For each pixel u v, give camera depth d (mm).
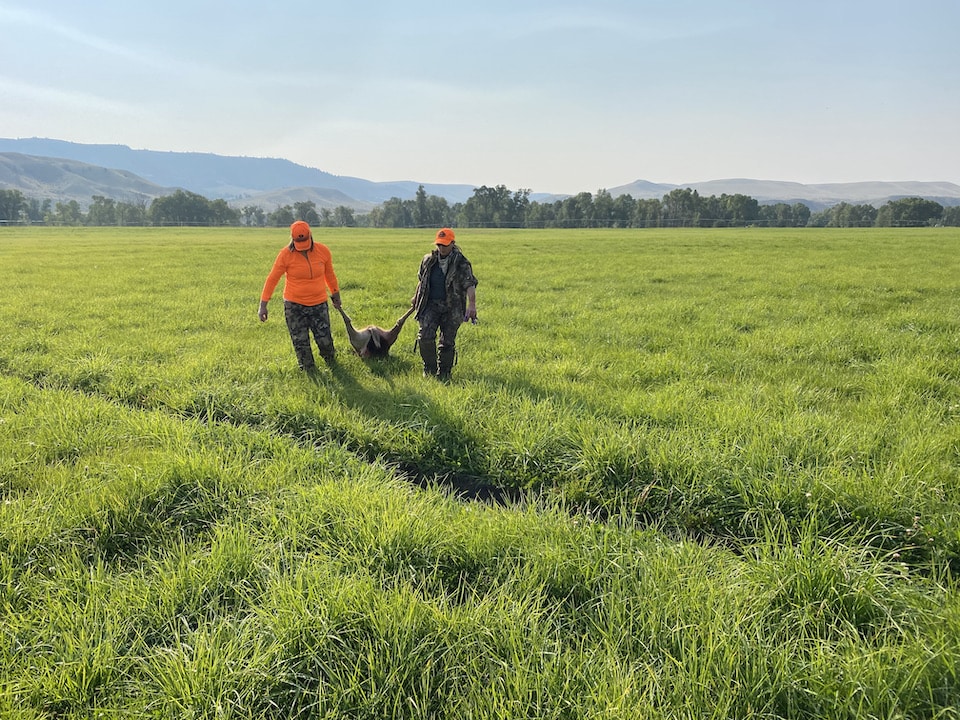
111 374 7766
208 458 4688
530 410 5918
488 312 12766
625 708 2393
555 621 3049
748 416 5625
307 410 6258
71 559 3562
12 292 16078
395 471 5160
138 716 2459
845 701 2406
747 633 2822
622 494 4535
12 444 5207
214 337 10172
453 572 3502
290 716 2482
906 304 13195
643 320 11625
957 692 2463
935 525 3676
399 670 2654
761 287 16484
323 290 7930
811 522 3795
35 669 2709
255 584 3324
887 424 5465
